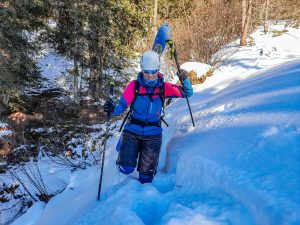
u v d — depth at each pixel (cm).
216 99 509
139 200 275
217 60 1077
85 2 1505
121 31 1577
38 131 1321
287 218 172
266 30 1611
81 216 300
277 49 1200
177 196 268
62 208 419
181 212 225
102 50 1581
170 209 233
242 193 212
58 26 1600
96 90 1606
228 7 1440
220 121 371
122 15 1556
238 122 335
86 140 1020
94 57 1619
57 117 1450
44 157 1073
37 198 792
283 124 275
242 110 370
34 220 478
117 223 238
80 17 1526
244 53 1138
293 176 206
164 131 490
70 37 1557
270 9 1873
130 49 1589
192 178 271
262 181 212
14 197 859
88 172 506
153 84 333
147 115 338
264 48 1216
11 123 1362
